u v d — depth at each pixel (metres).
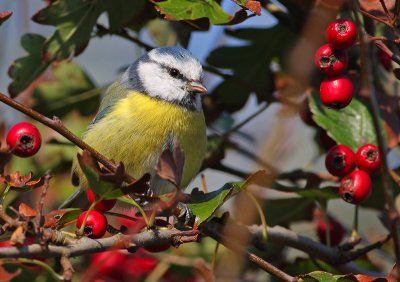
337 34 7.15
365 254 8.77
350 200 7.50
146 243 6.52
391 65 8.12
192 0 7.64
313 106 8.64
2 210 6.00
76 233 6.14
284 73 10.31
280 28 10.34
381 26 8.04
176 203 5.95
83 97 10.80
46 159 10.50
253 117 10.12
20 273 8.71
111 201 6.74
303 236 8.32
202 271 7.46
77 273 9.10
